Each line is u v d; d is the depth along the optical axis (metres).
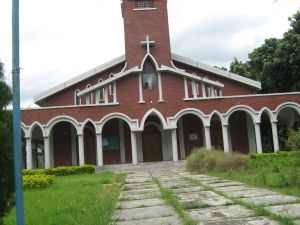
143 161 28.16
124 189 12.64
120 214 7.94
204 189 11.17
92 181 15.66
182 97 26.38
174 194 10.38
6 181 5.33
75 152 27.95
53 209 8.81
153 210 8.16
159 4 29.27
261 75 33.56
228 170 16.86
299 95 26.59
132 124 25.73
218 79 30.09
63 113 24.97
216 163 17.94
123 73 26.05
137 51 28.52
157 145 28.52
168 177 16.58
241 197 9.01
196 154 19.77
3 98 5.49
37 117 24.67
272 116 26.16
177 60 29.80
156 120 28.55
